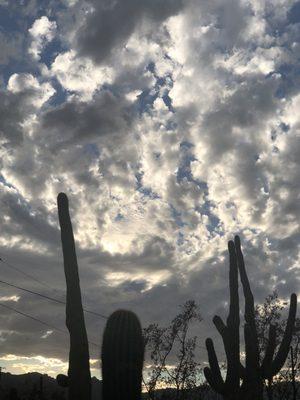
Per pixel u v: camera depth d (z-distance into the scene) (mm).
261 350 32062
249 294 15719
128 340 6055
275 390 37469
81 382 8508
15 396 45062
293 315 14898
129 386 5934
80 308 9203
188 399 36750
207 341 14039
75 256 9641
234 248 15477
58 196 10062
